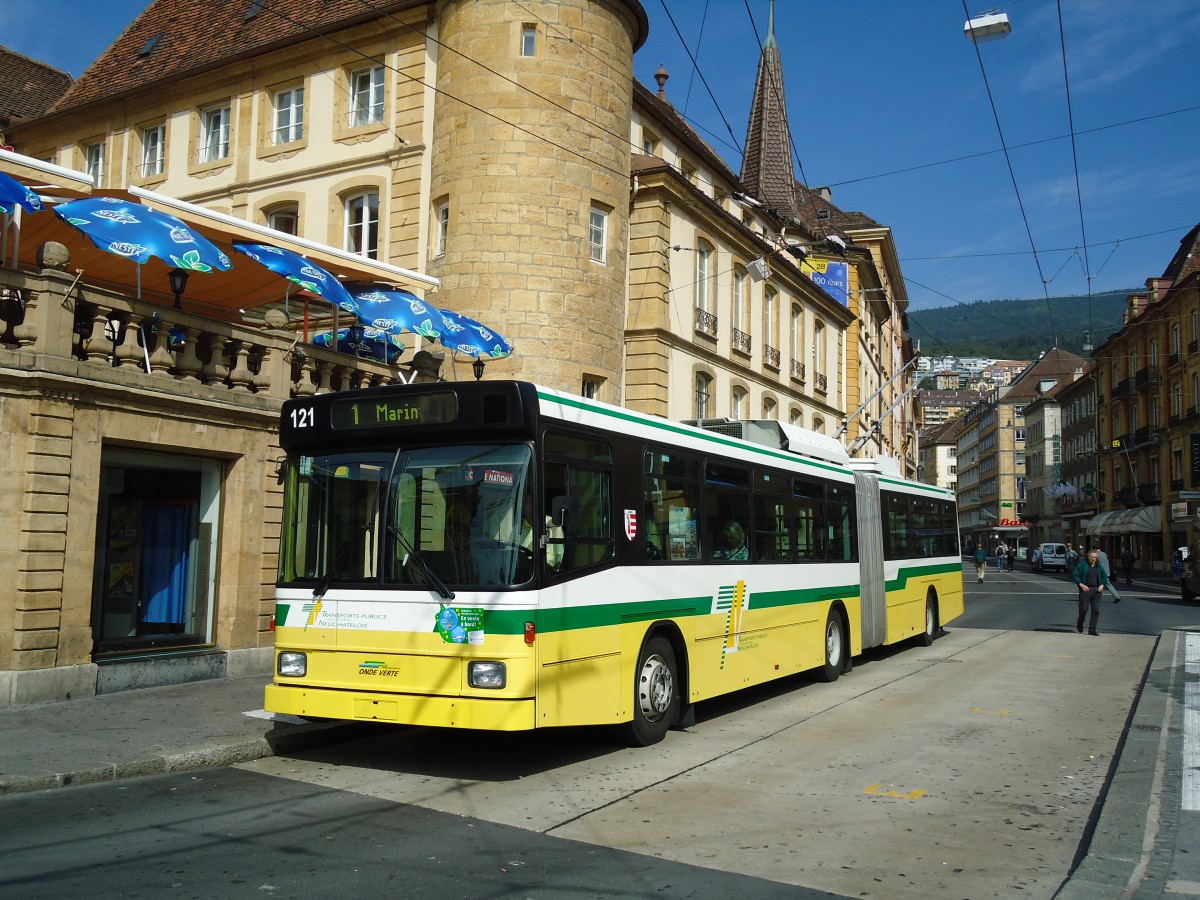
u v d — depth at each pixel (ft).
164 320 39.58
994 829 22.27
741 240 102.68
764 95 153.58
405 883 18.16
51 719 31.94
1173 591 137.18
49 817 22.41
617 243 72.84
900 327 235.20
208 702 35.63
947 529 70.08
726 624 36.47
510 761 29.22
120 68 100.12
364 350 59.21
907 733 33.60
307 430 28.71
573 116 70.03
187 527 42.01
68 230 45.75
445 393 26.89
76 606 35.94
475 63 69.51
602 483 29.50
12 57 111.86
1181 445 196.44
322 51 81.05
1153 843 20.56
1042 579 171.83
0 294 34.76
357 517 27.66
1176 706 37.22
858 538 51.72
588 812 23.43
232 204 85.25
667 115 101.55
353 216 80.28
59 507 35.24
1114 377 240.53
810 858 20.04
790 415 119.44
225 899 17.17
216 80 87.04
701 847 20.70
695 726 35.22
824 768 28.25
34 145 101.04
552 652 26.25
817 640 45.27
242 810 23.38
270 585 44.39
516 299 68.03
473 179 69.21
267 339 44.65
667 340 86.12
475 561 25.98
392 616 26.55
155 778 26.63
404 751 30.68
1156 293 213.46
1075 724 35.19
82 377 35.78
